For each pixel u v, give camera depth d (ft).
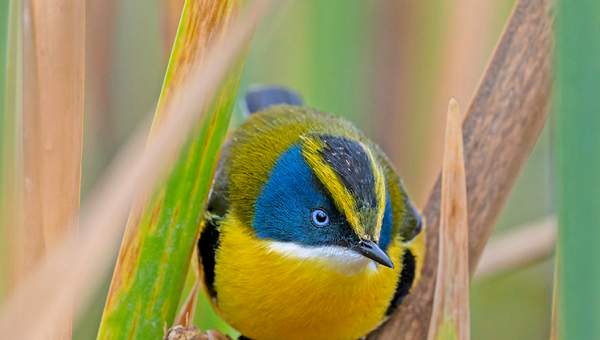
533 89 4.75
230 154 4.84
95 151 4.91
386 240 4.80
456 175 4.67
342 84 4.91
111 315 4.67
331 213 4.77
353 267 4.77
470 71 4.92
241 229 4.80
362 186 4.76
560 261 4.59
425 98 4.93
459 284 4.67
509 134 4.75
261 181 4.80
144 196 4.66
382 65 4.92
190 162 4.67
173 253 4.67
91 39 4.91
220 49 4.61
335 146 4.78
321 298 4.79
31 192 4.65
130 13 4.91
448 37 4.92
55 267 4.56
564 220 4.59
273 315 4.80
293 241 4.78
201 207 4.68
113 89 4.91
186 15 4.65
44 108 4.65
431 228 4.82
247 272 4.79
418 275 4.81
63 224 4.65
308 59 4.91
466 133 4.75
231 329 4.86
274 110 4.89
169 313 4.68
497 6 4.92
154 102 4.91
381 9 4.91
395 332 4.80
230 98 4.68
